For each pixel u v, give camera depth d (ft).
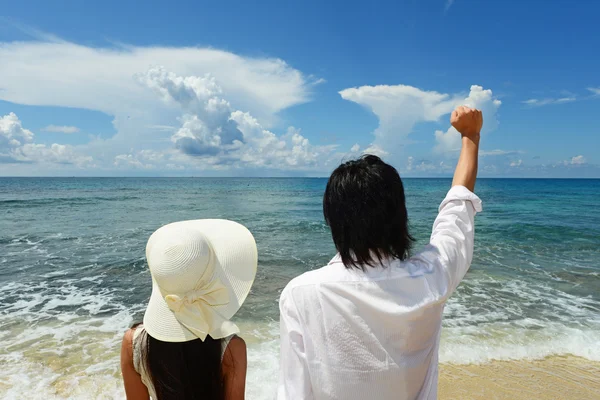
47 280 29.45
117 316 22.02
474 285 27.84
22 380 14.78
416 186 272.10
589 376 15.49
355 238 3.64
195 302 4.21
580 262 35.58
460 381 15.01
